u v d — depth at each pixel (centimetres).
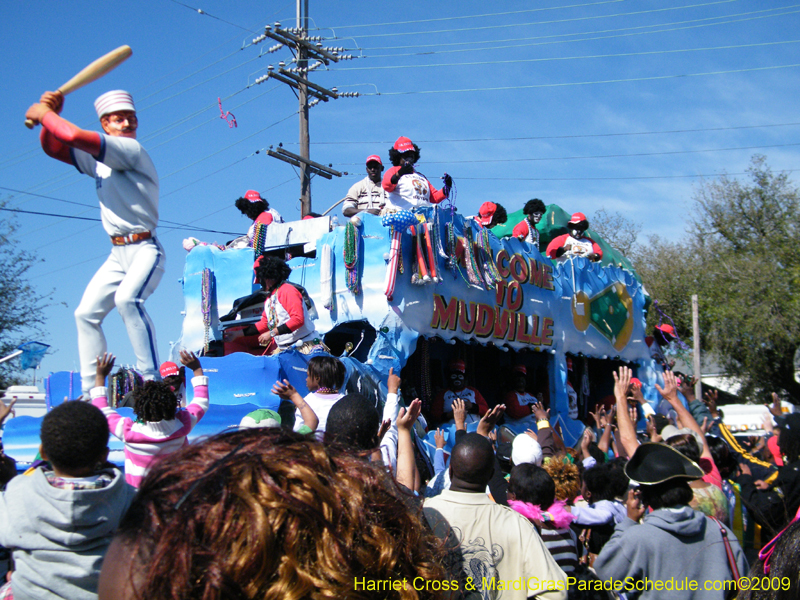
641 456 385
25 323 2066
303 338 768
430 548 171
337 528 133
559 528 397
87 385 570
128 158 555
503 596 300
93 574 298
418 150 955
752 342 2453
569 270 1241
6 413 439
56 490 297
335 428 342
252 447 143
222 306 1030
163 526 131
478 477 328
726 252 2716
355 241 875
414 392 966
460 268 957
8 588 333
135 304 556
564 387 1171
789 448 555
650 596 359
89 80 545
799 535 227
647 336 1570
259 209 1096
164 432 419
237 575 123
